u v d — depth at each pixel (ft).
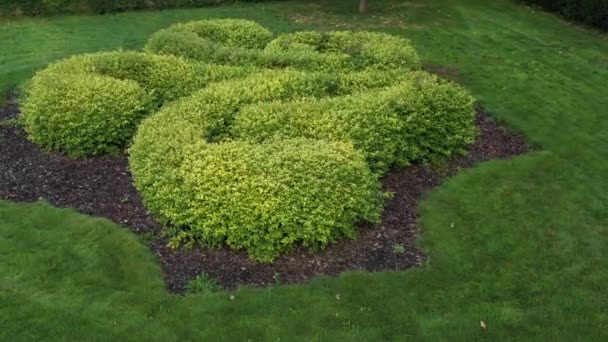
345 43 39.91
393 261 22.61
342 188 22.79
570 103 38.11
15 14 57.88
